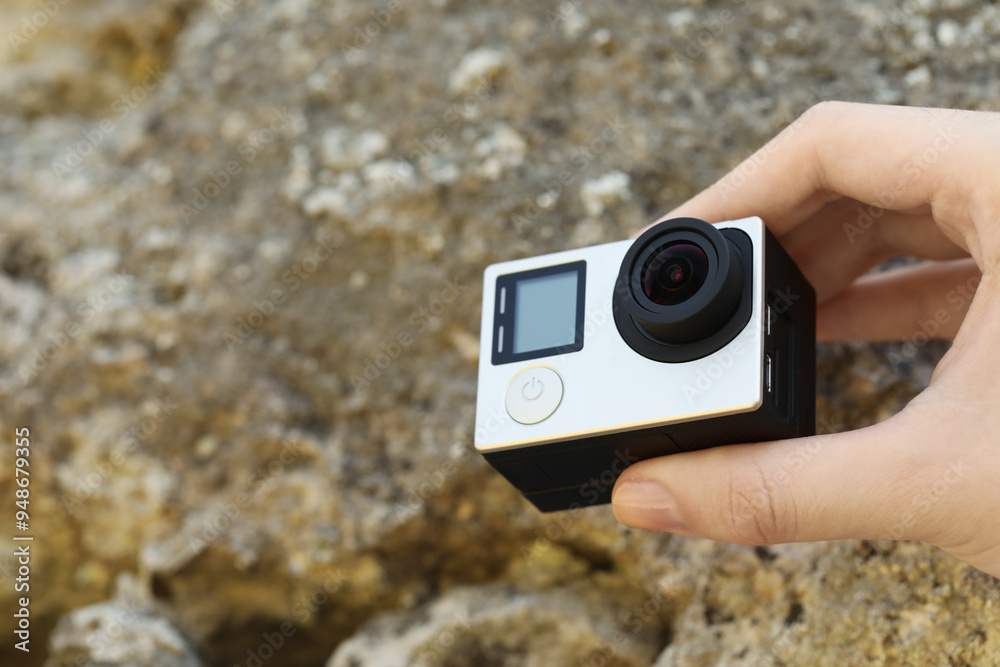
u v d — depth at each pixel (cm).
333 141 53
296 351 51
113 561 52
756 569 44
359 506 48
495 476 48
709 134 50
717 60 51
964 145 39
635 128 50
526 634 46
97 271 53
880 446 38
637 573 47
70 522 52
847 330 45
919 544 42
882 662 41
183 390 51
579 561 48
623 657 46
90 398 51
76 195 56
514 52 52
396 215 51
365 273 51
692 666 43
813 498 38
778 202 42
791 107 49
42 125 65
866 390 45
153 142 56
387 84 54
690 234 39
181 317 52
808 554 43
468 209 50
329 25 56
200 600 50
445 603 48
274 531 49
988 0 50
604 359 39
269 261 52
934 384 38
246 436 50
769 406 39
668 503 39
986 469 37
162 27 68
